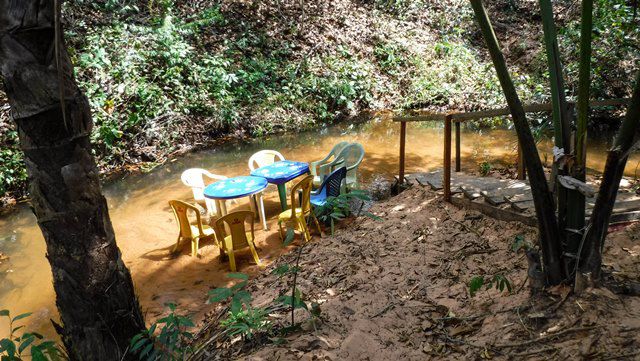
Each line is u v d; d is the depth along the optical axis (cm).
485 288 294
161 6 1059
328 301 316
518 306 254
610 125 876
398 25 1399
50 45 186
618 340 205
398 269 352
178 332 234
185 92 969
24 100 187
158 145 890
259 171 583
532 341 224
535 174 230
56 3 169
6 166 702
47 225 204
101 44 902
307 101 1109
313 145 902
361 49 1288
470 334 251
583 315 225
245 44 1143
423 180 536
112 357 222
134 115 870
